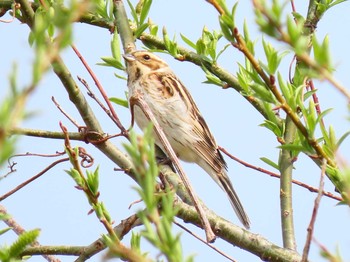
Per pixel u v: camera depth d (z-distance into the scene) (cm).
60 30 452
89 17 1273
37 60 425
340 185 834
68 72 1059
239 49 779
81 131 1095
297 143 1074
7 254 555
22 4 1048
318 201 705
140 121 1455
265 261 1017
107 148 1089
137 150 537
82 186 853
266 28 593
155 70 1544
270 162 1125
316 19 1206
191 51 1320
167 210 559
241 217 1511
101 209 843
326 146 874
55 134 1085
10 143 436
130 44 1255
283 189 1101
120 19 1268
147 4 1270
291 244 1054
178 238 531
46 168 1074
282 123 1124
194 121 1559
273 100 818
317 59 593
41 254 1002
